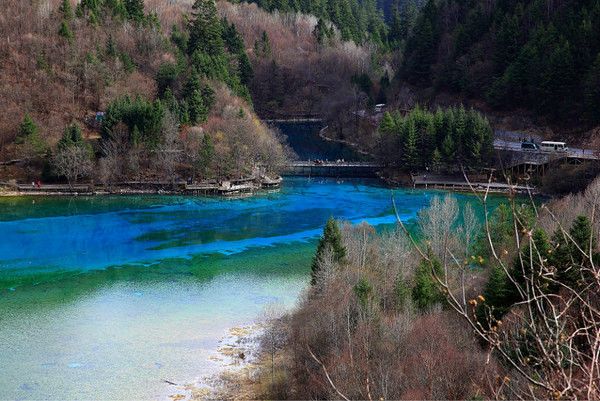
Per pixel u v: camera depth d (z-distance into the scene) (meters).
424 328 43.88
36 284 76.00
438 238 68.44
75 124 132.38
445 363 36.97
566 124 144.88
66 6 167.00
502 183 129.50
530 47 153.75
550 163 126.50
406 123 142.12
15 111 142.00
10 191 124.44
